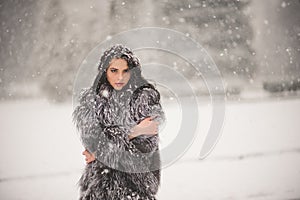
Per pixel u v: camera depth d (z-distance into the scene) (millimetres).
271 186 7371
